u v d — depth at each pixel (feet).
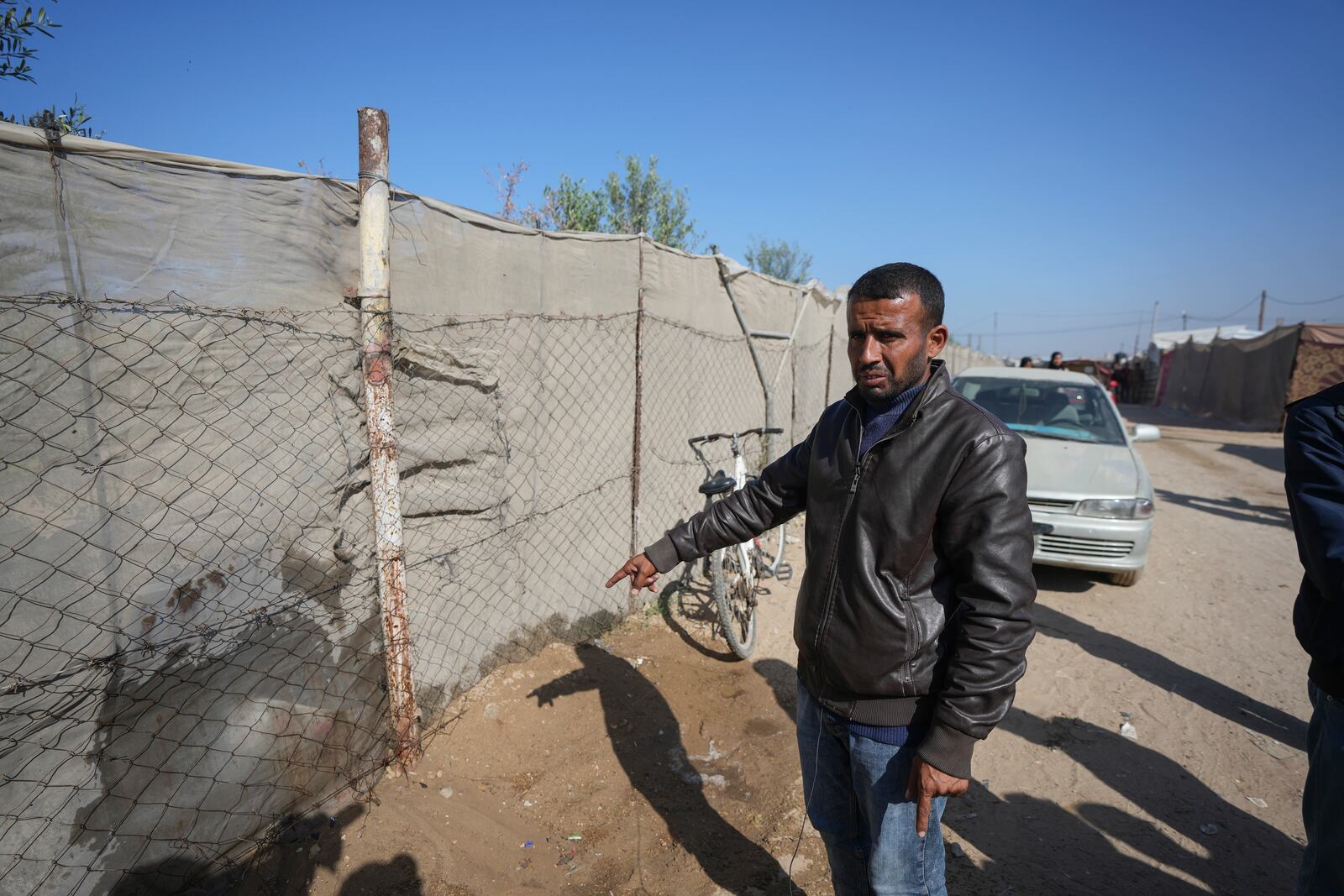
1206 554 21.67
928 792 4.83
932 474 5.02
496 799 8.88
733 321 18.34
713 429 17.71
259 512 7.19
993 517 4.83
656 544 7.09
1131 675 13.41
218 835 7.04
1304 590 5.59
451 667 10.12
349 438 8.18
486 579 10.67
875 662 5.25
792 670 12.96
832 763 5.94
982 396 21.65
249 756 7.27
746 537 6.93
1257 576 19.58
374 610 8.75
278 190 7.08
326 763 8.13
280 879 7.23
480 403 10.12
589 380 12.60
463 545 10.12
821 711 5.85
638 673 12.07
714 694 11.91
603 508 13.43
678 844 8.44
